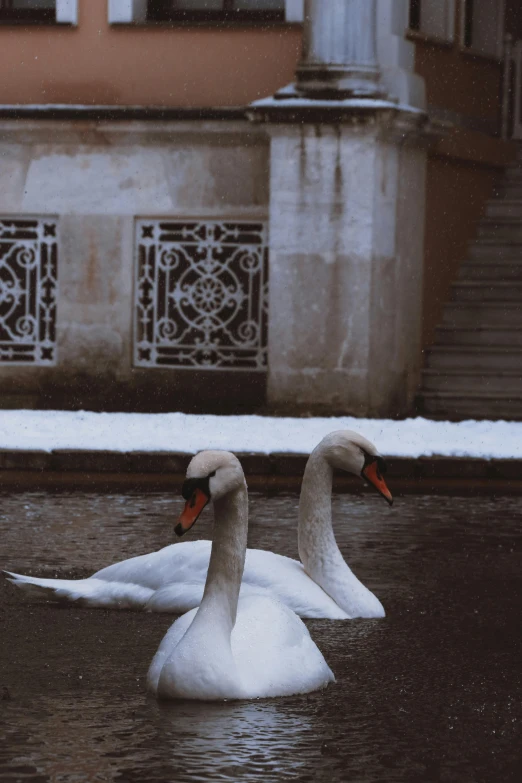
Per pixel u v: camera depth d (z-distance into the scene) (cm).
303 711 637
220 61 1944
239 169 1920
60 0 1969
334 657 747
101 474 1462
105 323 1961
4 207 1962
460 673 723
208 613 653
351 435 853
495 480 1471
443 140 2020
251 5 1978
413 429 1733
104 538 1091
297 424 1748
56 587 863
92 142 1941
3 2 2017
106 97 1967
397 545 1084
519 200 2200
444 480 1466
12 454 1487
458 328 2052
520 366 2000
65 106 1917
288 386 1856
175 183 1934
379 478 849
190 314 2022
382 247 1855
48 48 1977
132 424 1731
